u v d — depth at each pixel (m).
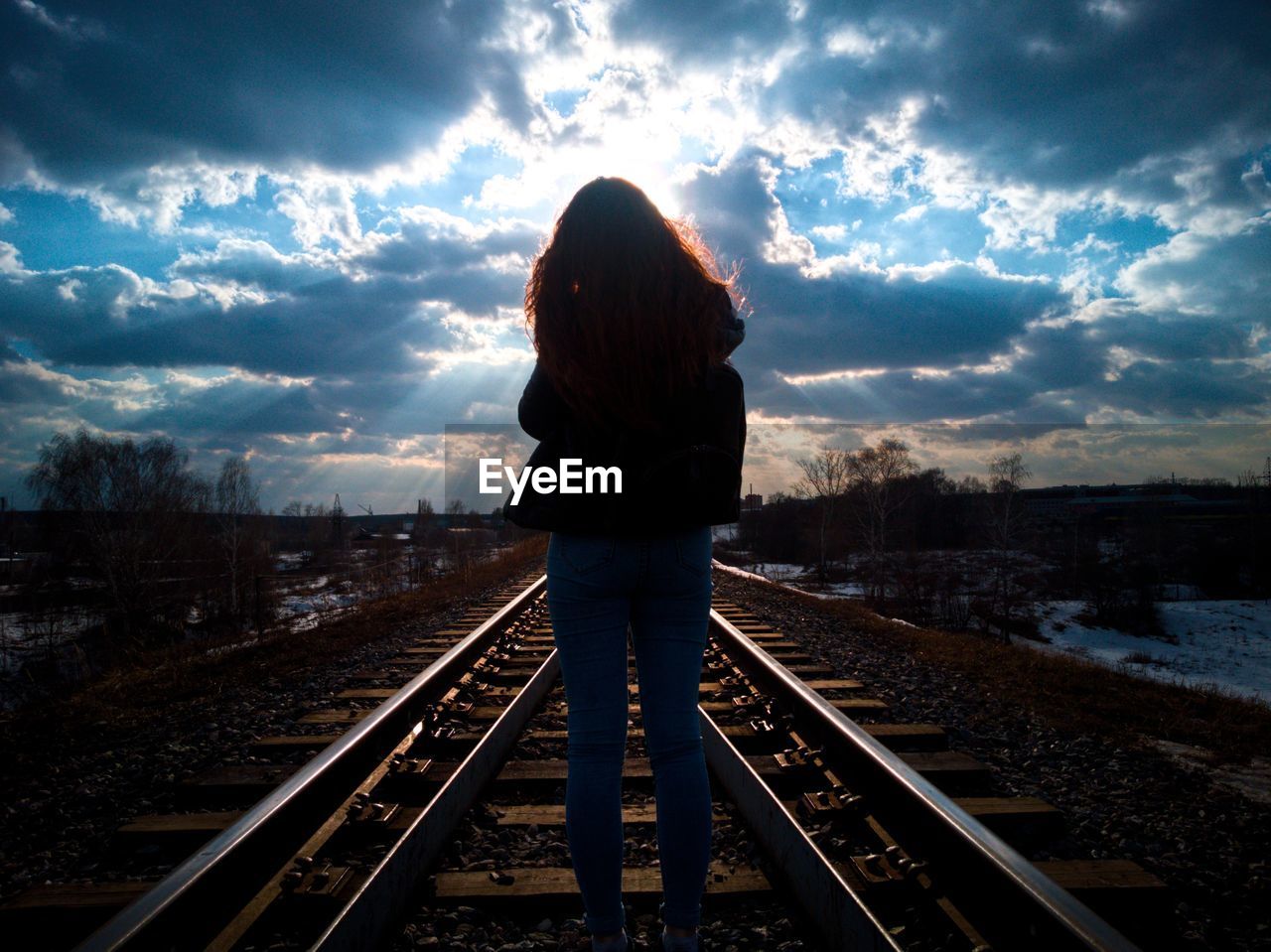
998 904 1.97
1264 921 2.25
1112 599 44.09
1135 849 2.71
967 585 45.75
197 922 2.05
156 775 3.58
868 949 1.63
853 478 54.22
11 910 2.19
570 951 1.94
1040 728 4.39
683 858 1.56
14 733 4.40
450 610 10.43
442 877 2.25
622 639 1.58
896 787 2.56
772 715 4.07
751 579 15.73
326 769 2.67
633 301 1.37
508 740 3.58
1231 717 4.79
